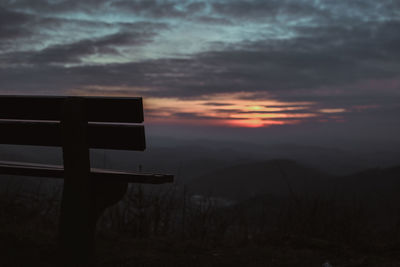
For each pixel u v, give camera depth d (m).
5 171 3.22
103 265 3.23
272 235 4.58
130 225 4.55
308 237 4.58
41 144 3.21
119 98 2.81
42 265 2.98
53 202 4.55
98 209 3.02
